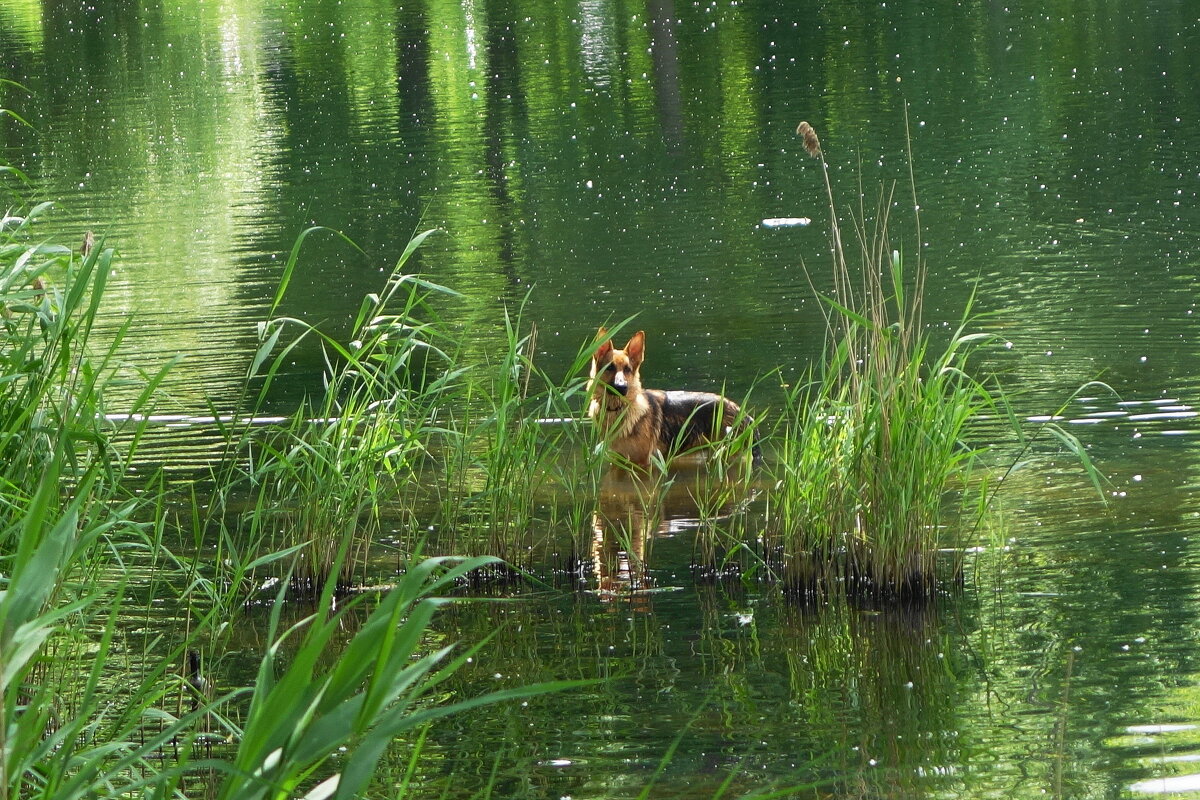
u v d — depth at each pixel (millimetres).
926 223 21016
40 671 7738
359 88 37656
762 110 31328
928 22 42094
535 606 9188
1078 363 13789
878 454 9117
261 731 4023
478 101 34969
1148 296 16281
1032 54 35688
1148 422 11875
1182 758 6516
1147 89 30188
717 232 21250
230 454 12016
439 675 4609
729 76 35969
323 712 4105
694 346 15406
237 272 20156
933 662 7922
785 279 18219
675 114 31688
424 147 29703
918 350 9406
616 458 12148
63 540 4496
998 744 6824
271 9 56250
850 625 8617
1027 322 15539
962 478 9789
